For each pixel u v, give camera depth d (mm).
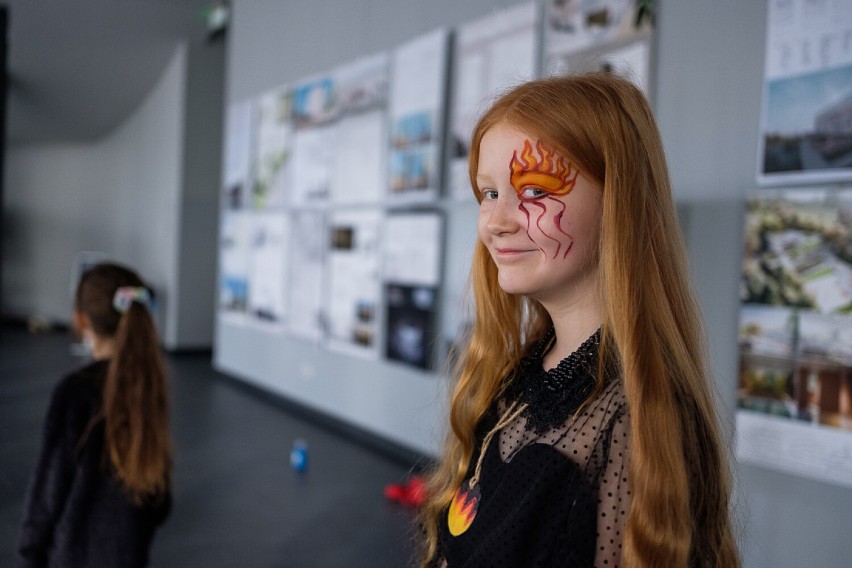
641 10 2887
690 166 2725
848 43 2205
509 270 727
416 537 989
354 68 5012
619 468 648
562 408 704
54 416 1608
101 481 1597
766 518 2438
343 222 5137
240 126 6867
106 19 8023
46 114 10023
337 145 5234
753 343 2469
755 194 2467
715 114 2635
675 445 625
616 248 660
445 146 4133
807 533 2328
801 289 2336
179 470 4172
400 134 4480
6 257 11305
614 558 634
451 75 4086
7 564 2770
